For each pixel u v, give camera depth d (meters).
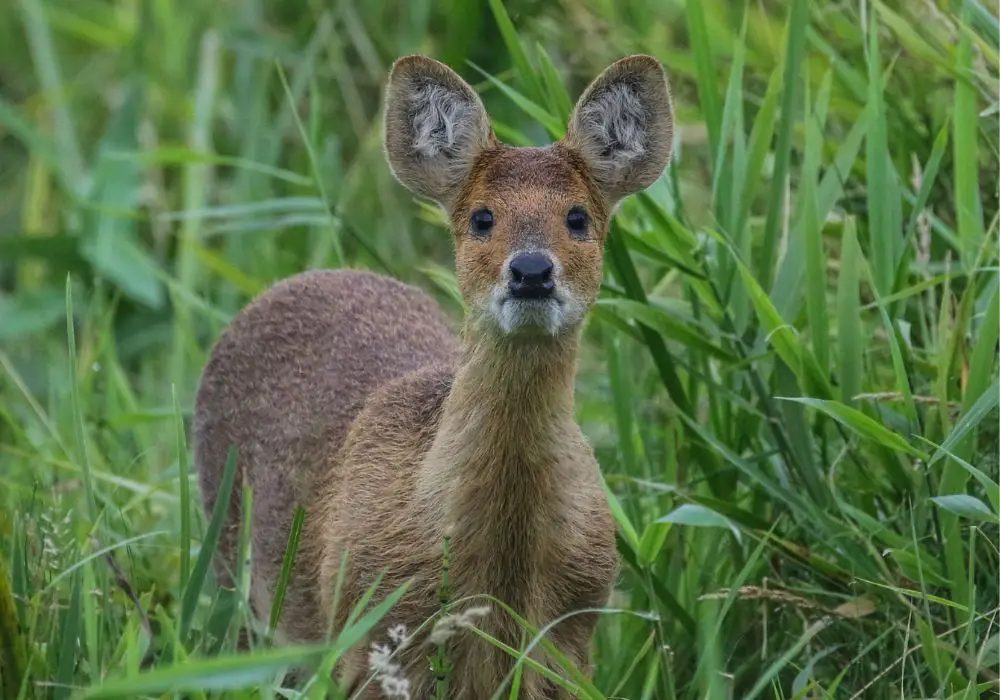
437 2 14.75
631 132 9.30
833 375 10.38
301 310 10.72
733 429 10.45
